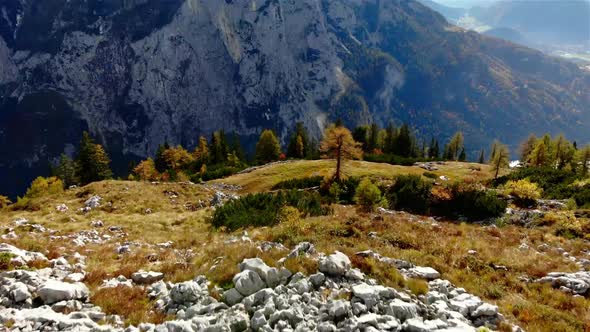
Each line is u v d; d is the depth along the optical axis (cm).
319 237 1645
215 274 1137
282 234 1717
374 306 912
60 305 934
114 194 3675
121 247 1809
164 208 3597
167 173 8575
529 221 3019
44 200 3541
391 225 2042
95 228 2545
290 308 872
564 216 2814
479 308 993
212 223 2742
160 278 1238
